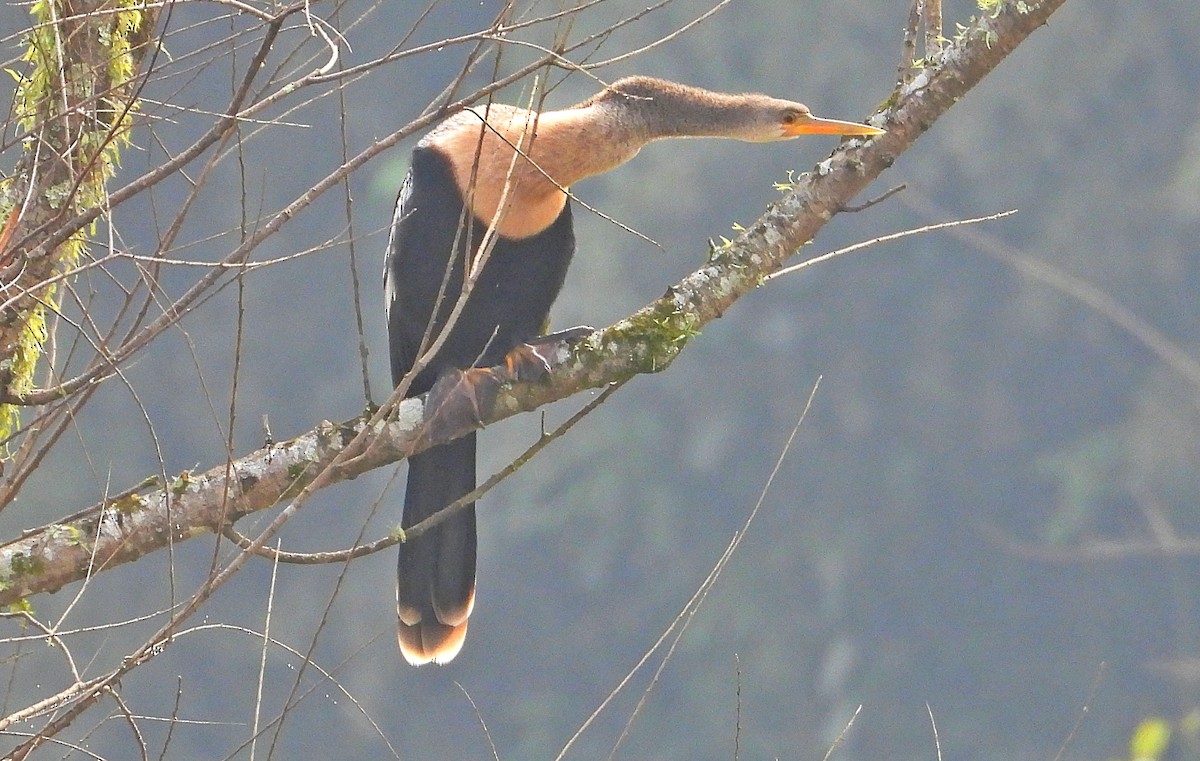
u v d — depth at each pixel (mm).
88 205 4152
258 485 4000
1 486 3697
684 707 19766
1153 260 20172
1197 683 18438
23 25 4473
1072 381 20312
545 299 5117
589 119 5008
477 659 20641
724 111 5270
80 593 3523
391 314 5137
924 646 19812
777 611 20109
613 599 20656
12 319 4113
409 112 19750
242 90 3346
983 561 19984
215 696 17391
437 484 5008
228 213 16281
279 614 19047
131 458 19016
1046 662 19328
